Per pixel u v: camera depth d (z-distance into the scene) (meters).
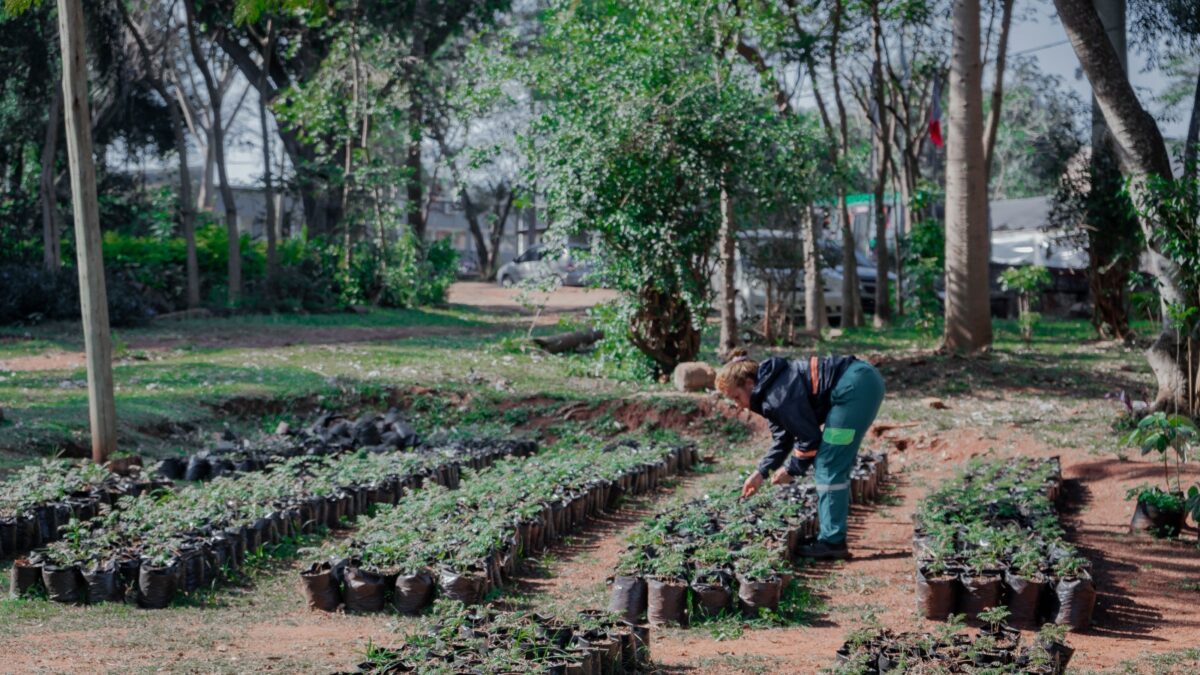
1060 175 23.33
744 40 20.73
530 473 10.04
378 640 6.39
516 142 16.70
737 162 15.74
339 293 29.84
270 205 28.45
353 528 9.59
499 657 5.16
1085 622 6.86
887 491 11.24
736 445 13.90
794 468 8.35
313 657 5.93
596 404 14.75
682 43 16.41
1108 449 11.77
